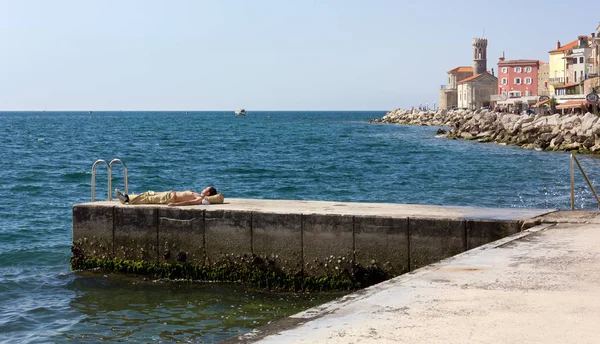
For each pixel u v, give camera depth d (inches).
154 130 5059.1
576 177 1520.7
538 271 348.5
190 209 553.9
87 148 2842.0
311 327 255.4
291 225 526.3
